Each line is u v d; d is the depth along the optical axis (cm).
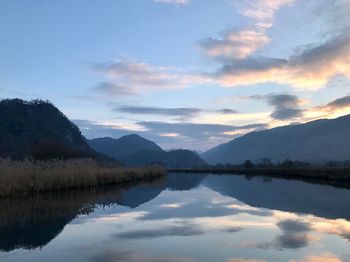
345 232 1725
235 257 1311
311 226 1875
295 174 7862
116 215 2248
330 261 1262
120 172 5403
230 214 2278
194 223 1973
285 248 1430
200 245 1483
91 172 4375
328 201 2934
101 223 1977
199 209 2509
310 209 2477
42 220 2062
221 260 1277
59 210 2436
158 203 2858
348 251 1385
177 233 1716
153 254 1354
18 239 1602
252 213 2312
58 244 1512
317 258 1296
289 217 2153
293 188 4325
